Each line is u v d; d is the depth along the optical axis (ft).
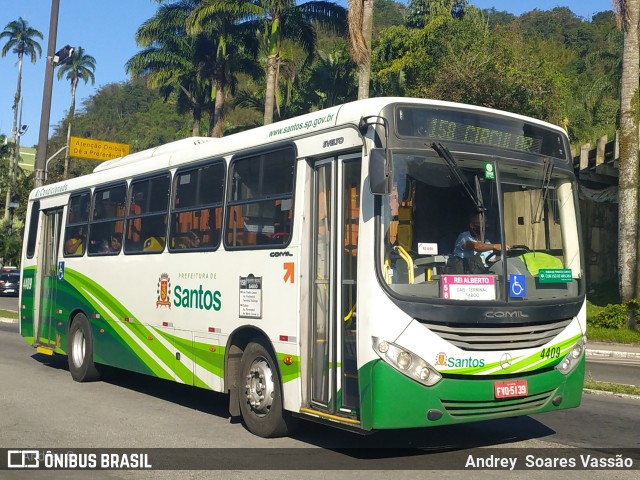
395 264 21.67
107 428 28.71
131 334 35.17
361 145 22.88
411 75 102.58
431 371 21.26
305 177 25.11
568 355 23.75
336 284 23.56
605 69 139.74
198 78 118.93
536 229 24.04
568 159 25.73
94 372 39.65
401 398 21.04
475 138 23.62
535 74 87.51
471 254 22.53
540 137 25.11
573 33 225.97
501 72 84.53
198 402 34.60
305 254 24.93
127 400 34.99
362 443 25.93
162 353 32.65
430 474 21.90
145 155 36.83
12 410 32.17
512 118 24.52
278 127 26.89
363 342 21.59
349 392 22.72
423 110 22.93
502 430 28.19
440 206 22.52
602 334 67.87
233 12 97.25
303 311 24.72
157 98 352.49
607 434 27.48
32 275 46.09
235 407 28.14
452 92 83.66
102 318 37.93
